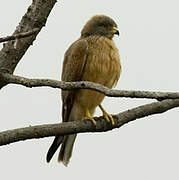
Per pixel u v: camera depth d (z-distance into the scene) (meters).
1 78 7.04
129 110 8.80
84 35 11.75
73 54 10.67
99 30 11.55
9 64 7.48
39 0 7.63
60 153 11.04
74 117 10.77
